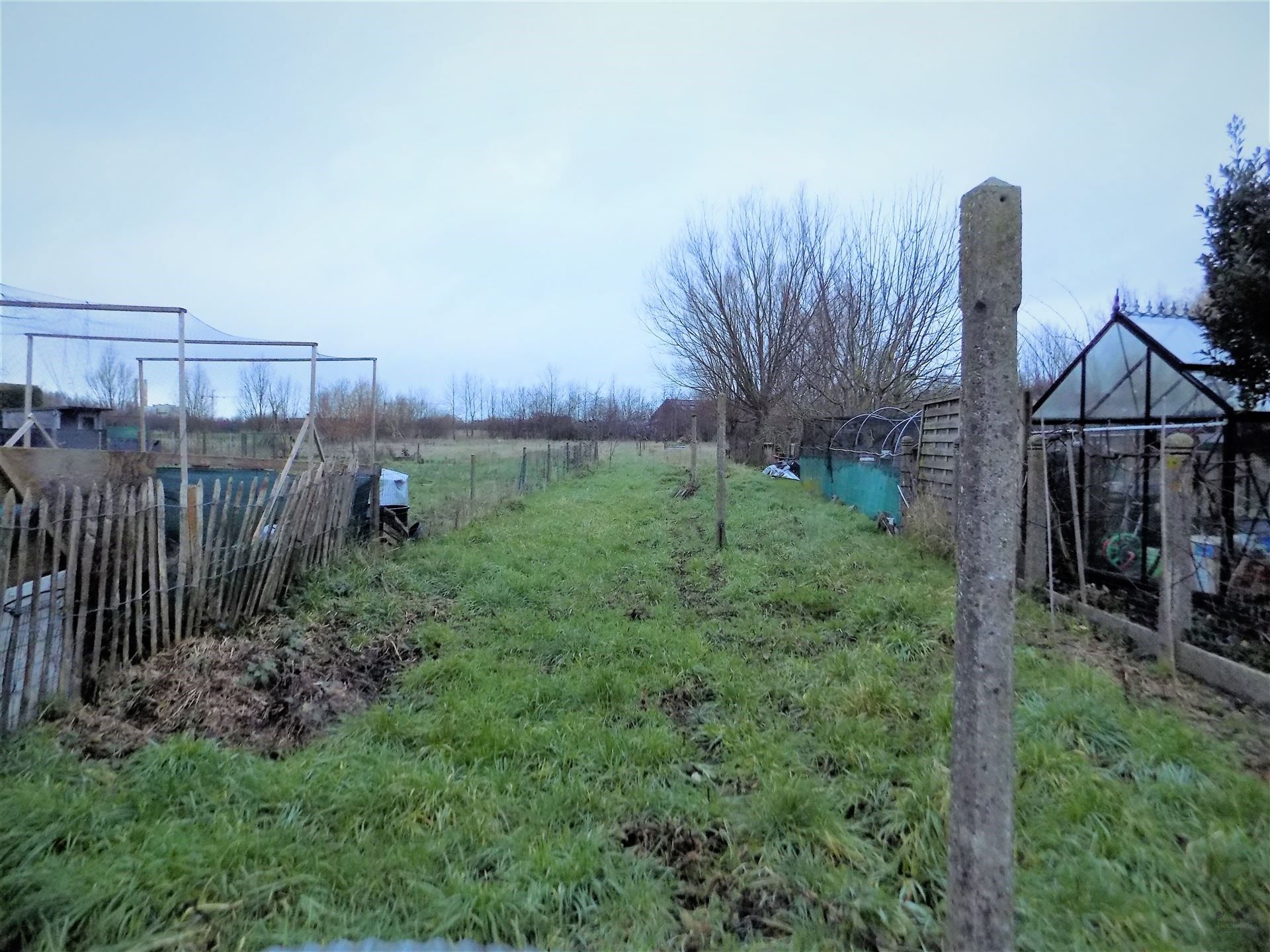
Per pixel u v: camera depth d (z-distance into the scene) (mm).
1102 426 7309
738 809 3041
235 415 17938
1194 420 5816
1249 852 2561
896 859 2711
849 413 21938
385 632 5324
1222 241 5320
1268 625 4645
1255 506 5070
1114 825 2797
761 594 6625
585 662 4812
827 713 3967
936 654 4766
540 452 24812
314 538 6500
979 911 1761
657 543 9453
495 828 2861
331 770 3207
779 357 27062
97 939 2227
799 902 2492
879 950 2285
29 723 3410
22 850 2498
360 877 2559
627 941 2324
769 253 26781
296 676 4328
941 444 9656
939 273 22203
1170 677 4418
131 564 4156
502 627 5602
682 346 30188
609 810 3031
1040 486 6484
